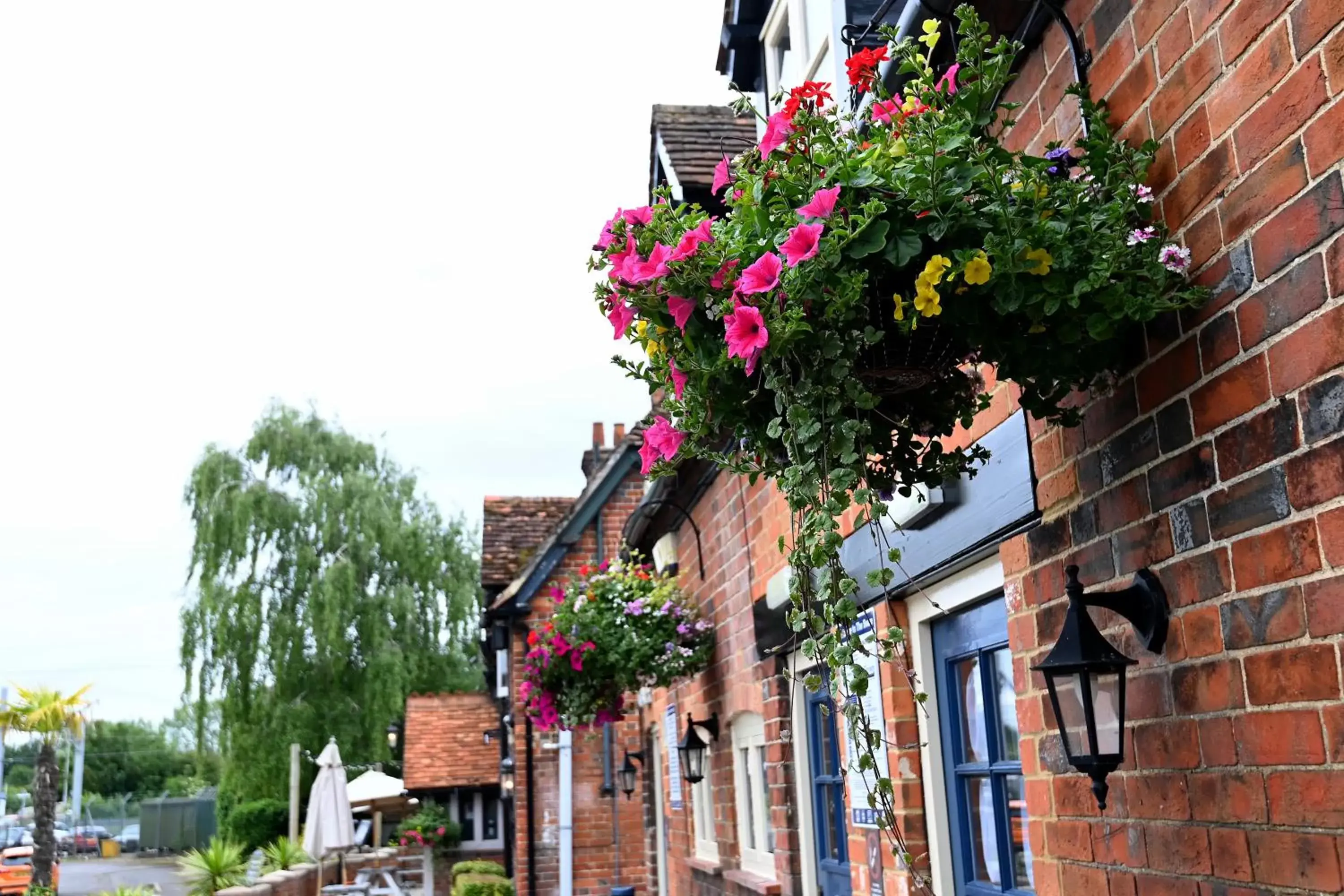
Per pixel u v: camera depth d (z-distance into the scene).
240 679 22.66
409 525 24.69
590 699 8.03
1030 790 3.15
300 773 24.27
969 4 3.02
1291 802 2.03
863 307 2.22
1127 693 2.59
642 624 7.84
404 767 22.17
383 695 23.02
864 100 3.52
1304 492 1.99
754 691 6.49
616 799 12.09
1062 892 2.95
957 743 4.09
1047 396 2.64
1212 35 2.24
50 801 20.09
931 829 4.14
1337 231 1.90
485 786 21.67
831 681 2.34
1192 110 2.31
